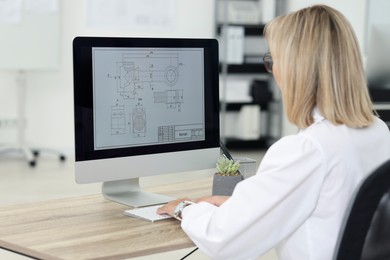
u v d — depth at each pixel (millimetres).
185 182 2527
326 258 1568
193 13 7320
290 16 1634
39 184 5500
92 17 6863
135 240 1785
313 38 1576
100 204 2164
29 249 1700
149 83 2225
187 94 2309
